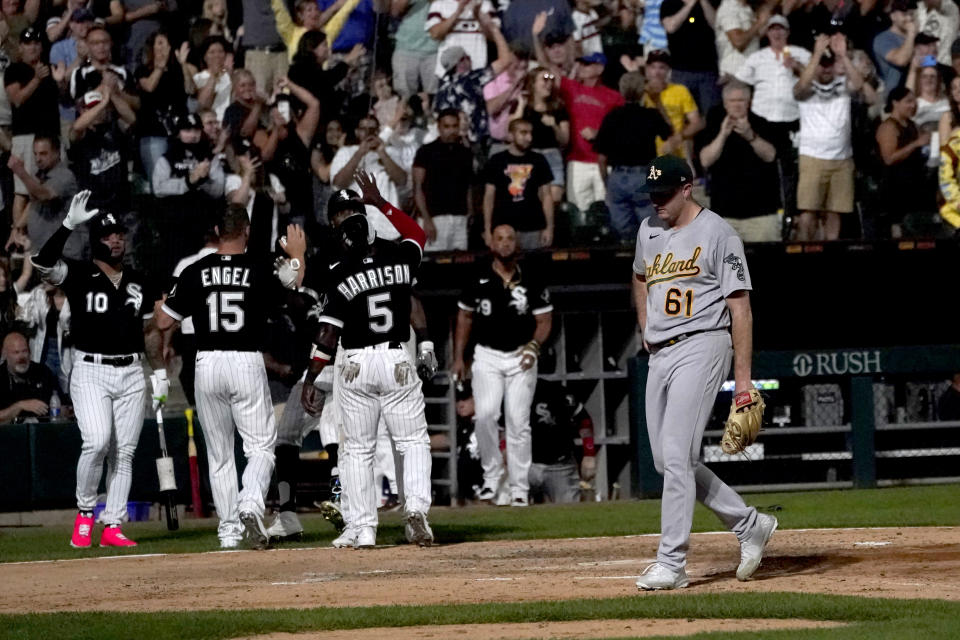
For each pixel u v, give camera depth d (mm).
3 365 49500
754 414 22750
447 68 53375
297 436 35750
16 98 51688
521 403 44719
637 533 34062
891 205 54594
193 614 21203
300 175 52656
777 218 53562
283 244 34219
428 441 32125
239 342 32812
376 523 32344
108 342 34750
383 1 53375
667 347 23047
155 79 52406
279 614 20891
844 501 41625
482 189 52375
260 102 52656
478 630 19391
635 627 19297
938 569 25266
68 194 51781
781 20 53625
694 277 22859
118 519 35344
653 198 23094
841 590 22719
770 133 53406
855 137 54344
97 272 34875
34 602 24797
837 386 48750
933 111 54688
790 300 54344
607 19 53469
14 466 46688
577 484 48438
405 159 52844
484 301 44688
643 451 46938
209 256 32844
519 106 52531
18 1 51688
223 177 52344
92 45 51938
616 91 53094
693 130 53312
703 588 23062
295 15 52906
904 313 54750
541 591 23516
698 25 53469
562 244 52094
